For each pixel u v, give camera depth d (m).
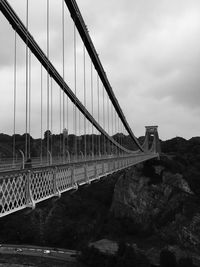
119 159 43.88
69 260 62.19
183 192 81.25
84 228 80.44
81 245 71.56
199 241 66.88
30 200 15.20
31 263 60.31
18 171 14.22
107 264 56.50
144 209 82.69
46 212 84.38
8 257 64.69
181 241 68.69
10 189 13.48
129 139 78.69
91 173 28.25
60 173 19.89
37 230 80.50
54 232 79.50
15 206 13.99
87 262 58.94
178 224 72.38
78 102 32.03
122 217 85.12
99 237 75.69
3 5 17.42
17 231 80.19
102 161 32.84
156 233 74.69
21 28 19.39
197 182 86.25
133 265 53.97
